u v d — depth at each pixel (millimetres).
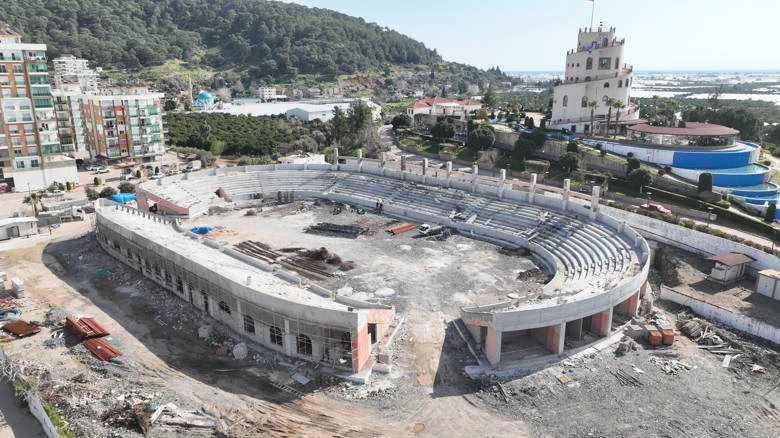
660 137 113250
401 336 47375
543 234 71125
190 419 36250
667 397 38812
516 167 120875
